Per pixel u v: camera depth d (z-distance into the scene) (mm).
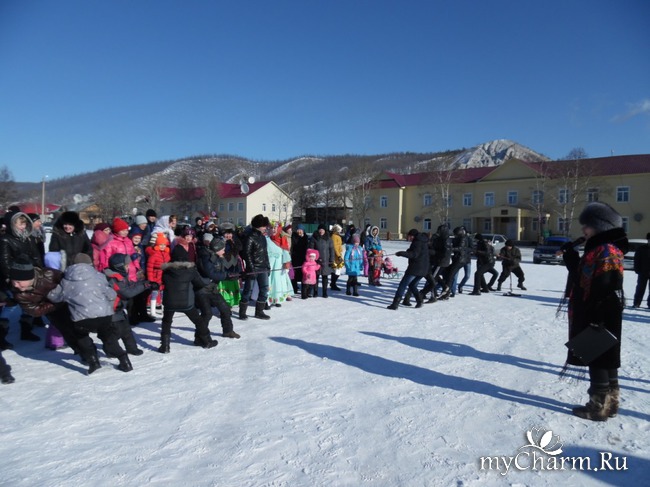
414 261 8930
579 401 4332
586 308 3891
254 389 4555
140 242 7977
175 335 6805
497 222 48219
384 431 3654
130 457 3211
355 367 5281
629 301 11094
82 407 4098
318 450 3330
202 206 68625
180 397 4340
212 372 5074
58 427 3695
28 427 3693
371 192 56031
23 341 6430
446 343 6418
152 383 4719
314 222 60312
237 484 2871
